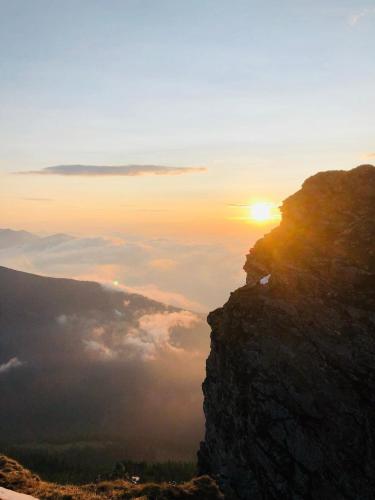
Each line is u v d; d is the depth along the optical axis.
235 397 50.62
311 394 44.84
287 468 44.03
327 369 44.94
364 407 41.81
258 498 45.38
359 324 44.81
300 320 48.62
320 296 48.59
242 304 54.34
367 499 39.38
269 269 58.38
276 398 46.78
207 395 56.03
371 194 55.19
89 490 39.16
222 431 51.69
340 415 42.75
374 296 45.66
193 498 38.53
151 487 39.09
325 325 46.72
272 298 51.97
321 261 51.09
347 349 44.47
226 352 53.53
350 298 46.69
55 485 40.12
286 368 47.31
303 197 59.50
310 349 46.66
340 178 58.44
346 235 51.91
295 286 50.94
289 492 43.22
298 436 44.28
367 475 40.00
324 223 55.28
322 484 41.88
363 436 41.12
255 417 47.62
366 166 58.56
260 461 45.97
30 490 37.28
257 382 48.72
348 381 43.47
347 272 48.28
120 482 41.59
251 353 50.50
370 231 50.69
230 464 48.78
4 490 31.44
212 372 55.75
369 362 42.97
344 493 40.53
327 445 42.59
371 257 48.25
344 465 41.22
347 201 55.84
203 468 53.81
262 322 51.34
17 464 43.16
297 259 53.22
